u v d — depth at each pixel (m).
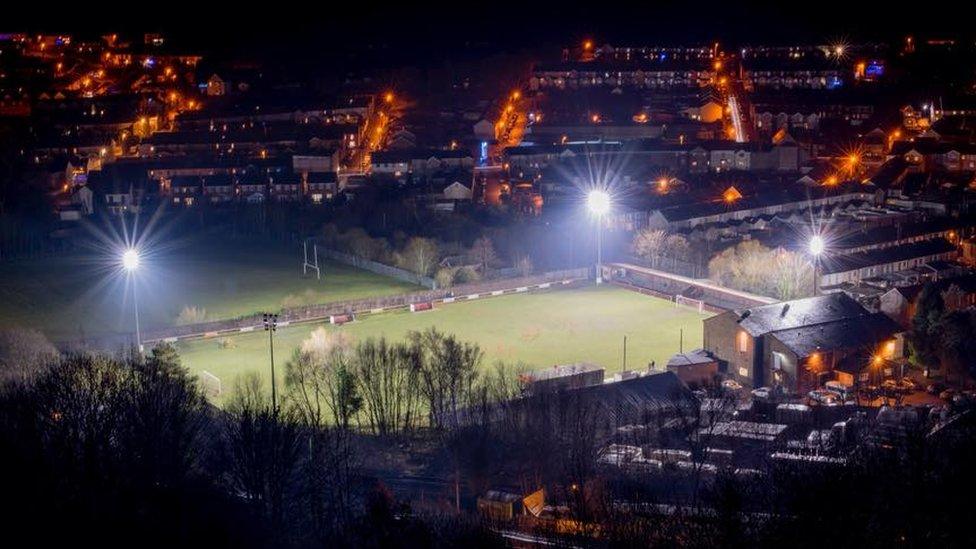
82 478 99.94
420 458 123.19
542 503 105.31
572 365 153.62
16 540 88.62
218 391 150.25
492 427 123.25
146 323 193.50
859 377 150.75
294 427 114.38
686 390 138.88
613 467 113.31
